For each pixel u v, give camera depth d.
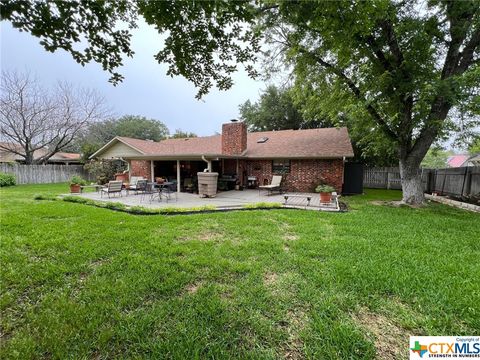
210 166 10.88
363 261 3.47
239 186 13.65
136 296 2.59
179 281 2.89
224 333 2.03
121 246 4.07
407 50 7.30
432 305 2.42
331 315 2.26
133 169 16.45
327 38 5.88
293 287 2.77
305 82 9.77
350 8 4.10
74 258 3.56
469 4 6.43
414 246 4.18
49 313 2.29
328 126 21.61
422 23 6.83
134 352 1.85
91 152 19.95
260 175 13.95
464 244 4.32
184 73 3.43
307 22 4.60
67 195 10.47
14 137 17.81
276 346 1.91
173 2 2.43
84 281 2.93
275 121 23.03
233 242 4.39
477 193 8.89
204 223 5.73
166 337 1.99
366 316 2.28
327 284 2.81
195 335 2.01
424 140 8.48
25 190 13.14
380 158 16.05
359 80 7.99
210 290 2.70
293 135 15.18
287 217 6.42
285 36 7.81
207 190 10.55
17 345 1.90
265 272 3.16
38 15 2.16
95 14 2.40
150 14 2.52
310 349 1.87
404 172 9.06
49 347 1.88
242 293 2.63
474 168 9.10
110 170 17.08
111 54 2.73
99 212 6.92
